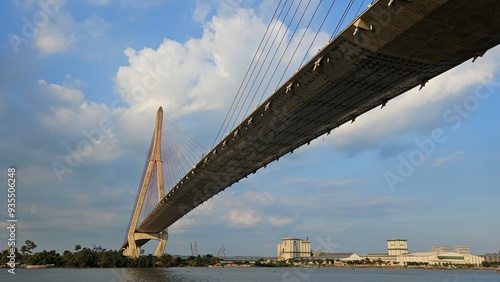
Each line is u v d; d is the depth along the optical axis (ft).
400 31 89.45
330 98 123.54
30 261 515.50
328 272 593.42
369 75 108.88
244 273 499.51
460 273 603.26
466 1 78.28
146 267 526.16
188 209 324.80
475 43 92.68
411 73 107.14
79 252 526.16
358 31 92.89
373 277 456.04
